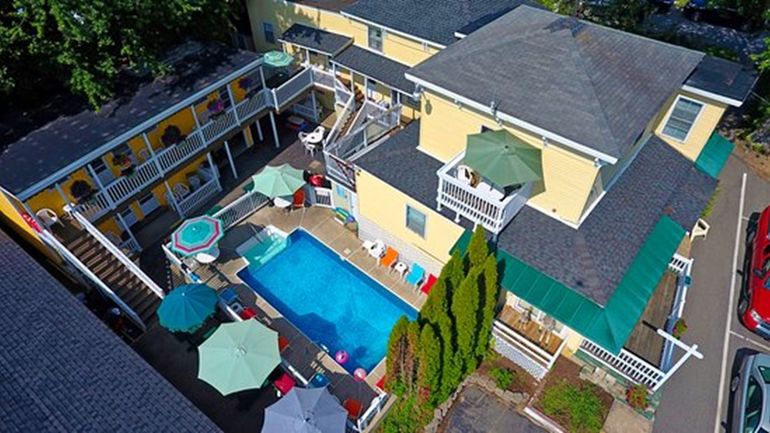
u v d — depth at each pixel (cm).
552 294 1638
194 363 1916
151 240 2423
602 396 1750
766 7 3316
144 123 2206
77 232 2100
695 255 2295
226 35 3222
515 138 1738
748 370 1727
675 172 1980
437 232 1980
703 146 1959
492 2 2622
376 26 2684
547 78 1691
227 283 2219
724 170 2786
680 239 1831
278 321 2075
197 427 1321
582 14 3862
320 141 2912
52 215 2031
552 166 1694
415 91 2414
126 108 2308
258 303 2142
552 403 1733
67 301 1631
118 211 2239
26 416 1257
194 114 2427
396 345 1558
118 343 1516
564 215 1792
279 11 3153
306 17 3052
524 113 1620
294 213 2562
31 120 2253
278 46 3359
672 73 1736
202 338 1986
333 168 2347
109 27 2177
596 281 1628
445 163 2048
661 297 1931
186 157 2466
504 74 1750
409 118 2816
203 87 2445
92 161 2069
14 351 1437
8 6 2092
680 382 1827
